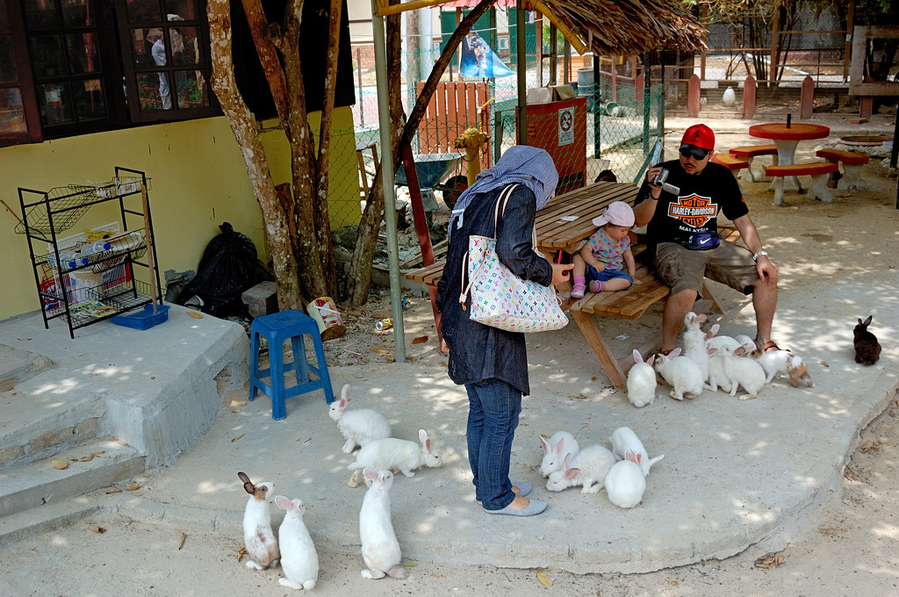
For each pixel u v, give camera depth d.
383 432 4.77
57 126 5.98
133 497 4.43
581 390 5.55
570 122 10.75
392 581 3.83
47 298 5.71
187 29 6.35
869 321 5.82
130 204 6.55
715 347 5.52
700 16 18.58
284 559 3.77
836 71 20.27
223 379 5.66
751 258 5.87
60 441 4.57
